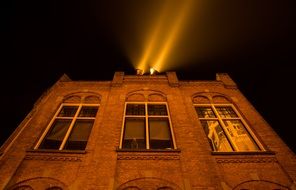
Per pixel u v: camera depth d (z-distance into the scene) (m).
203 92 11.74
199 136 8.97
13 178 7.30
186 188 6.96
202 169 7.56
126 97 11.18
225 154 8.15
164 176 7.37
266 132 9.33
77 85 12.12
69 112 10.59
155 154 8.06
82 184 7.10
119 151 8.12
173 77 12.59
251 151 8.23
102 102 10.87
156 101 11.08
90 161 7.82
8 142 9.38
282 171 7.65
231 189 7.05
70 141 9.06
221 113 10.60
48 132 9.43
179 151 8.15
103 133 8.91
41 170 7.56
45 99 10.89
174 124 9.48
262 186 7.20
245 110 10.56
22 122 10.38
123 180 7.21
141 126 9.69
